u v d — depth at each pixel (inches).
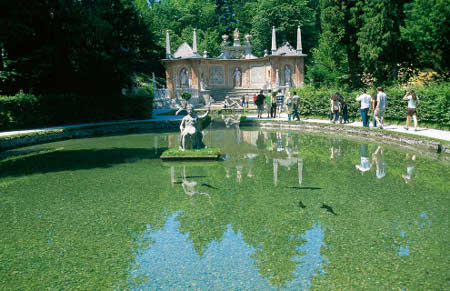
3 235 227.3
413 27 909.2
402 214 249.6
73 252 202.4
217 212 262.5
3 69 860.0
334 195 297.3
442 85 631.2
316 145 570.6
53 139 692.1
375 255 190.2
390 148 522.9
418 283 162.6
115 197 305.3
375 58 1008.9
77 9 906.7
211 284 165.9
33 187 342.6
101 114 971.3
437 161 422.9
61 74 917.2
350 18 1141.1
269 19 2202.3
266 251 198.1
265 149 540.4
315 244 205.0
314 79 1573.6
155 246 207.8
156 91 1585.9
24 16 812.6
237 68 1814.7
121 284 167.5
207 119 528.7
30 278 174.1
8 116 765.3
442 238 209.2
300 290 159.0
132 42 1087.6
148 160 466.9
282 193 306.2
